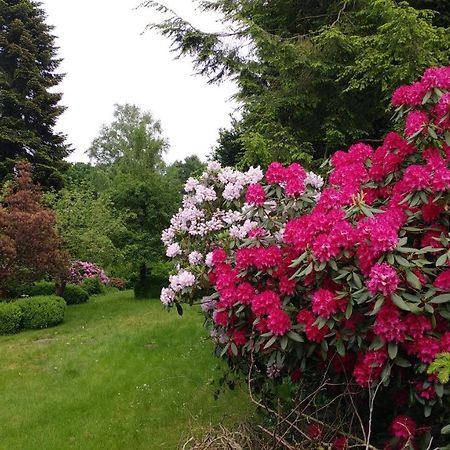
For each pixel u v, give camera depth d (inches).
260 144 251.0
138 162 589.6
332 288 90.6
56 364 241.0
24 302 360.5
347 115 267.0
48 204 466.6
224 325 110.6
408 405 90.7
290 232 98.6
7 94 656.4
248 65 285.6
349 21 265.0
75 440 152.0
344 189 99.0
